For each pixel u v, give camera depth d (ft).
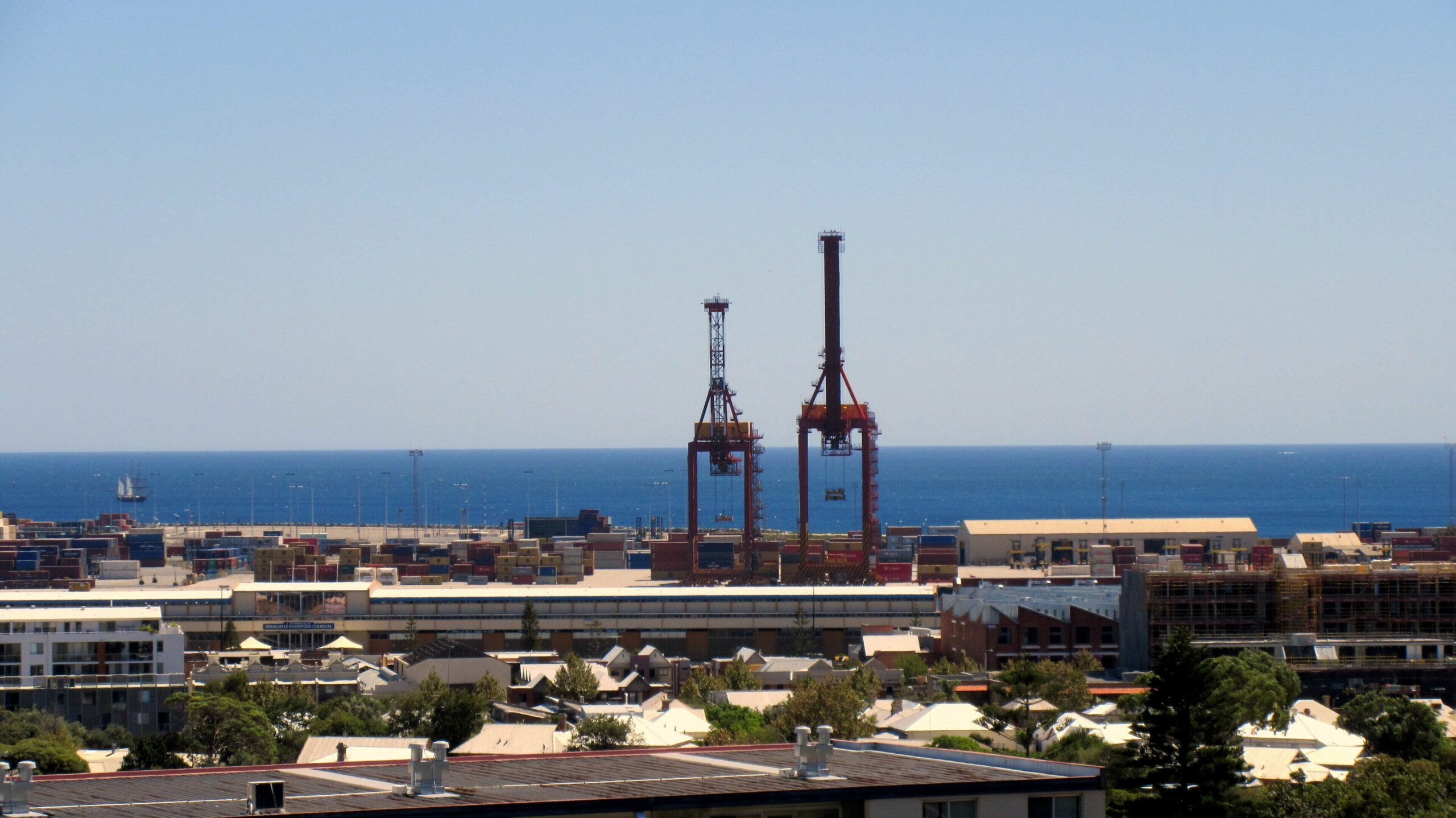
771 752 257.55
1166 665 403.34
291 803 201.05
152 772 235.81
